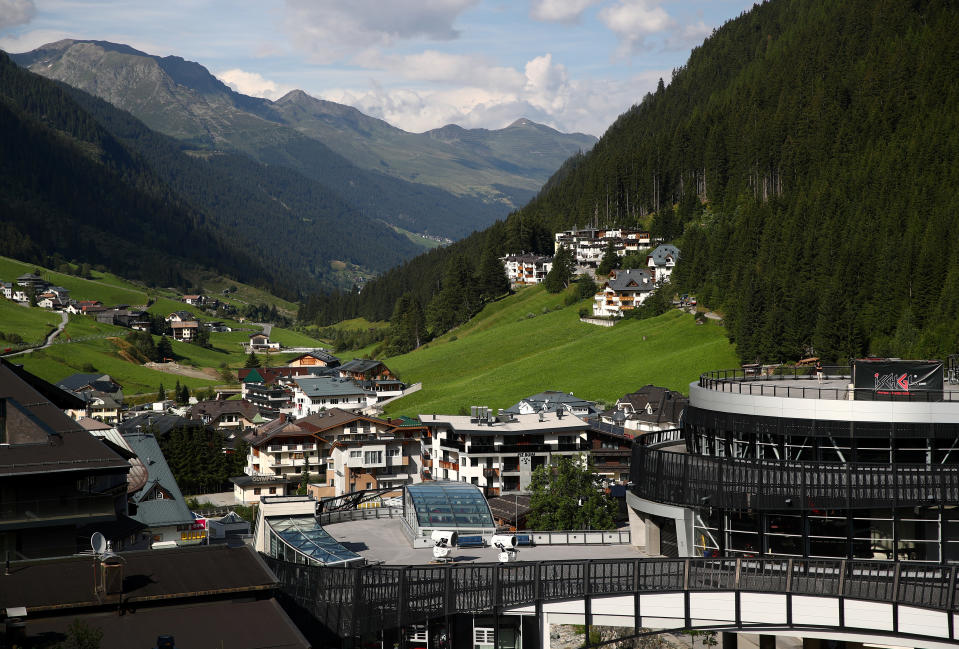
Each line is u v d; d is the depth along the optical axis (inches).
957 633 1438.2
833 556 1753.2
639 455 2027.6
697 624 1594.5
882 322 7017.7
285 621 1360.7
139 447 3828.7
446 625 1763.0
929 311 6865.2
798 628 1542.8
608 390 7485.2
